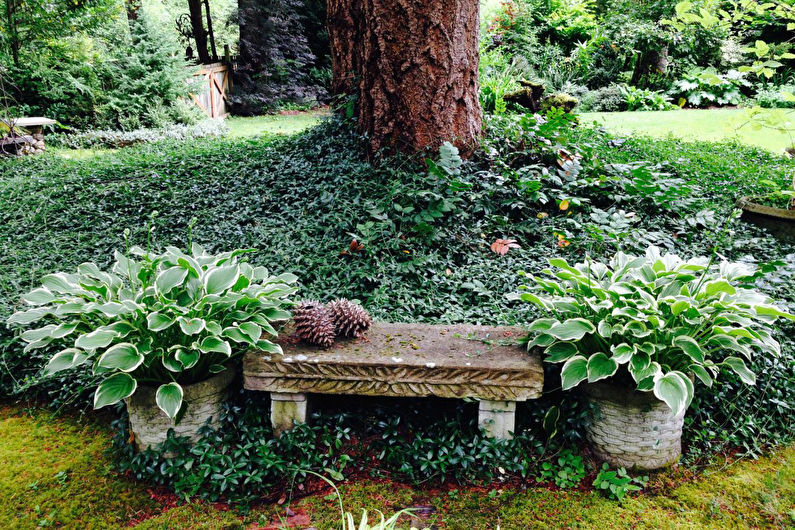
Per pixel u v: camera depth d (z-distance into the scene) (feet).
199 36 52.60
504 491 8.07
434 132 15.76
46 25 34.04
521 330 9.58
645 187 15.08
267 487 8.12
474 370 8.11
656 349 8.11
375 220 14.06
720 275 9.29
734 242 13.83
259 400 9.05
